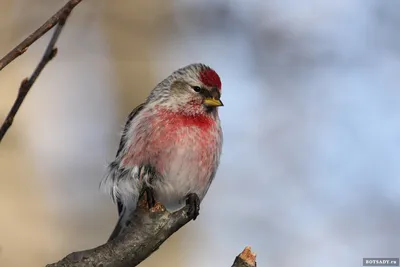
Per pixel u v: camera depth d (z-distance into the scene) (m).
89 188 12.87
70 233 12.34
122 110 13.75
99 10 13.80
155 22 13.91
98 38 13.89
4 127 5.05
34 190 12.31
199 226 12.95
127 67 13.83
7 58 4.72
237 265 5.20
